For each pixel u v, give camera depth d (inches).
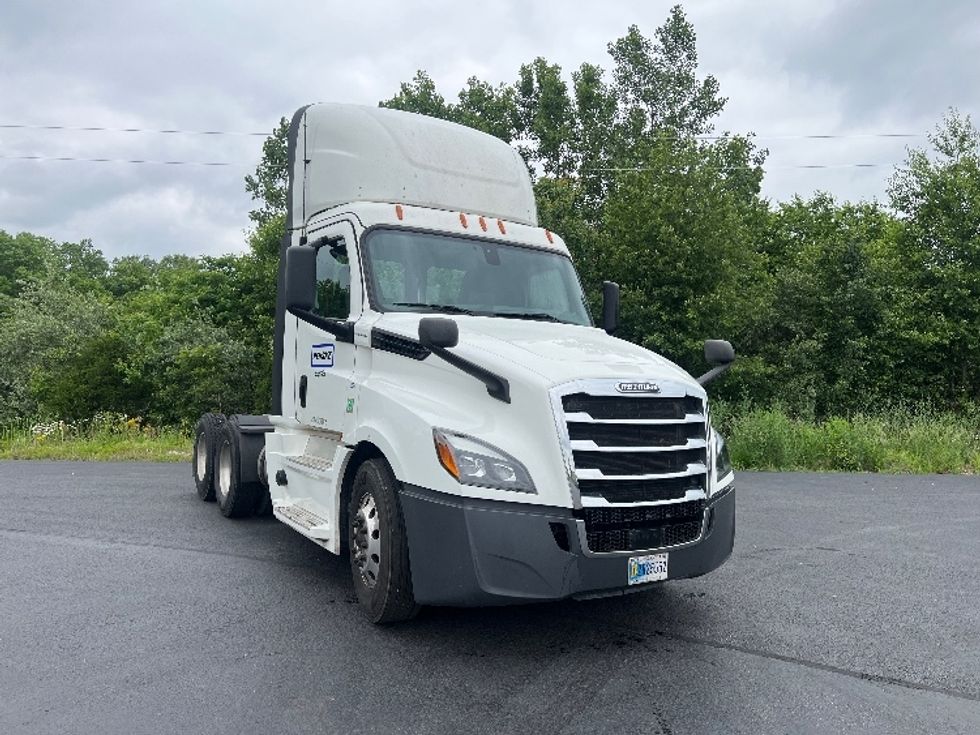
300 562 267.4
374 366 222.1
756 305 954.1
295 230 282.5
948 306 1041.5
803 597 232.8
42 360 1385.3
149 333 1446.9
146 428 869.2
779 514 378.3
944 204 1066.1
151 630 198.7
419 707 154.7
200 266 1588.3
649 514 182.1
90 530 319.3
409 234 246.2
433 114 1362.0
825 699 160.1
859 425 638.5
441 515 176.7
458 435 180.7
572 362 190.1
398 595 193.8
